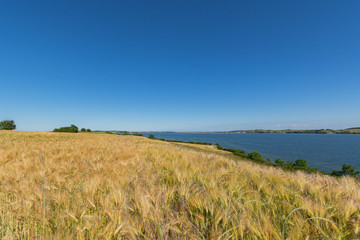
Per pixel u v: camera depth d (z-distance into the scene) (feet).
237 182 8.10
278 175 9.53
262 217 4.75
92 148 23.00
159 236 4.41
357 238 4.18
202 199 6.03
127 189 7.14
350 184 8.14
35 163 12.56
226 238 3.98
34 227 4.91
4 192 6.95
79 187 6.97
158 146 29.19
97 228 4.75
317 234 4.33
